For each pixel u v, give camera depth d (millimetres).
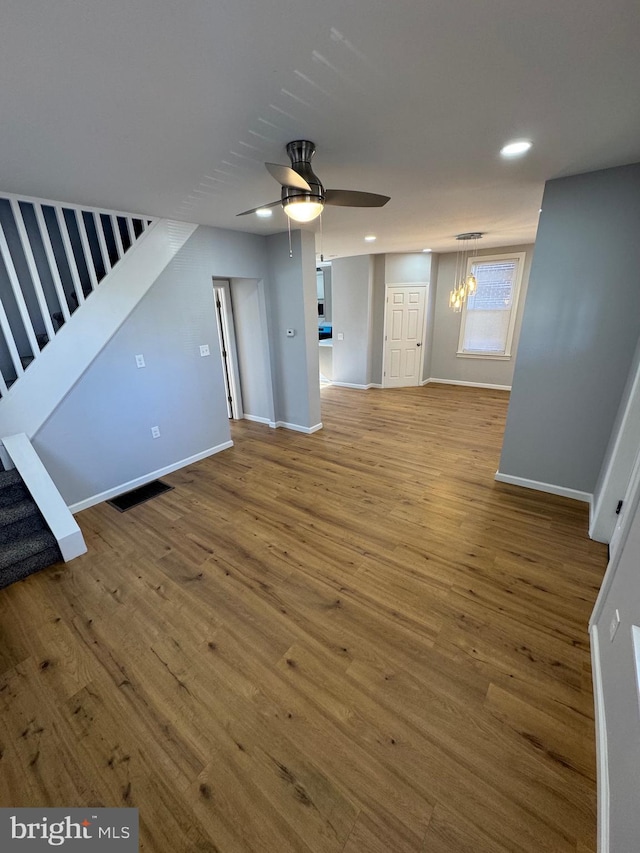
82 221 2834
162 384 3623
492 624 1942
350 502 3166
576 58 1264
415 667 1729
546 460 3160
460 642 1846
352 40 1158
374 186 2621
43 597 2205
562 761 1364
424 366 7285
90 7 977
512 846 1156
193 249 3639
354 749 1420
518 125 1751
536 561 2396
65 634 1954
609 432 2826
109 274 3080
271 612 2059
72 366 2947
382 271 6652
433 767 1358
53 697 1642
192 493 3398
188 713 1562
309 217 1917
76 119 1558
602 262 2543
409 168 2279
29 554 2352
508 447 3314
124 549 2627
